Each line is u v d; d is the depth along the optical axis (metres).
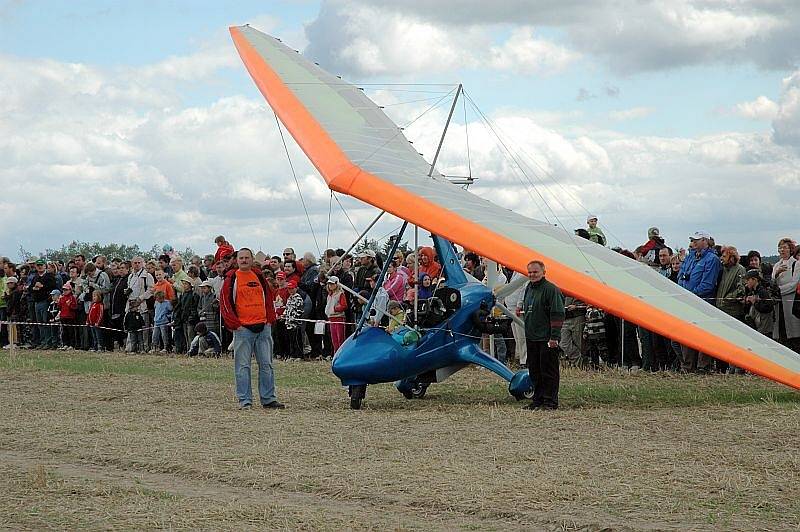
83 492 8.12
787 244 16.80
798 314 16.58
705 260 17.06
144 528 7.01
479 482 8.32
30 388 16.11
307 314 20.70
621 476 8.51
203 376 17.69
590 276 13.34
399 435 10.99
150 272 24.09
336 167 13.66
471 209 13.78
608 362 18.31
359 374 13.37
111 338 24.70
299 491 8.22
